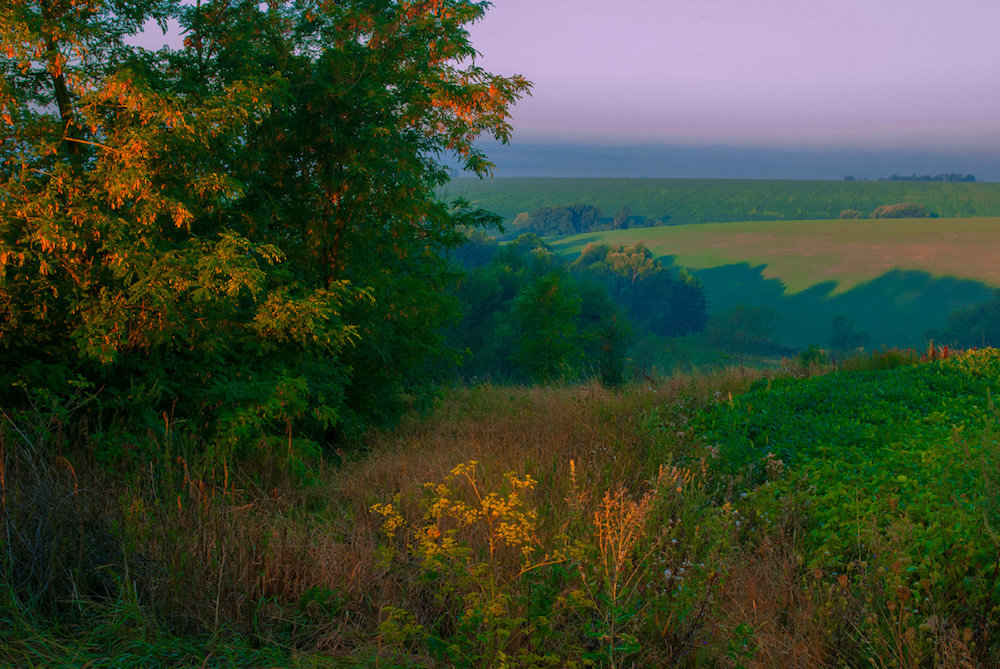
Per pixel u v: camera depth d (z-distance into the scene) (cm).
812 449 700
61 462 401
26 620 282
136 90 569
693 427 751
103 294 565
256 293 671
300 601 335
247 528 404
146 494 430
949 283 14638
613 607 281
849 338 11456
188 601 308
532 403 1066
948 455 604
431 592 352
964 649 281
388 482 615
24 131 581
